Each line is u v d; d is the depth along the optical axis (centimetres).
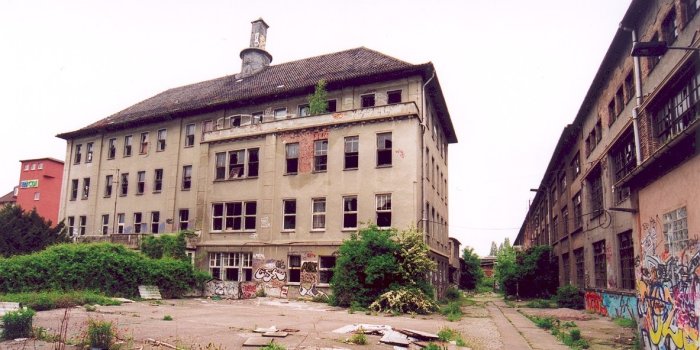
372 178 2345
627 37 1727
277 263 2467
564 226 3167
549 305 2503
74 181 3622
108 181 3444
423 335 1087
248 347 925
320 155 2517
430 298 1927
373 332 1137
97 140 3553
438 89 2688
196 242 2730
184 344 942
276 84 2966
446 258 3159
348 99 2606
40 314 1406
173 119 3219
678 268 820
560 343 1161
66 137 3722
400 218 2244
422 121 2436
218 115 3028
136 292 2144
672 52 1338
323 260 2383
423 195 2383
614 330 1423
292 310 1770
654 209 949
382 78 2525
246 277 2577
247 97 2848
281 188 2561
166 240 2666
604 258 2086
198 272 2469
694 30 1205
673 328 843
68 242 2747
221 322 1316
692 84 1200
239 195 2673
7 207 2698
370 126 2405
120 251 2197
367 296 1914
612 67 1948
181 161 3114
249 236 2589
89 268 2005
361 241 2028
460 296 3209
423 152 2441
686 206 787
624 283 1811
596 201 2292
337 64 2947
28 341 930
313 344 966
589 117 2412
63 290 1900
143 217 3169
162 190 3144
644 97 1544
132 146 3375
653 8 1495
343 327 1248
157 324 1243
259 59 3434
